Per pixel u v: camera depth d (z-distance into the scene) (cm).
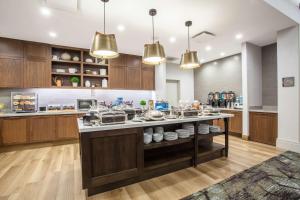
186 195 197
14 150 375
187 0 248
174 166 262
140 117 262
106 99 536
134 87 550
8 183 227
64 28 342
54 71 463
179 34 379
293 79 349
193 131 277
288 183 200
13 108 408
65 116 427
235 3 257
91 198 193
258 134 424
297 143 344
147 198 192
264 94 470
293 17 316
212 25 334
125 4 256
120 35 381
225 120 319
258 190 187
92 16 292
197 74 726
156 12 281
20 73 409
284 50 360
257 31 367
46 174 254
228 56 581
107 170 202
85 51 493
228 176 239
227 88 587
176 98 724
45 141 407
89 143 191
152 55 253
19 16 291
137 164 221
